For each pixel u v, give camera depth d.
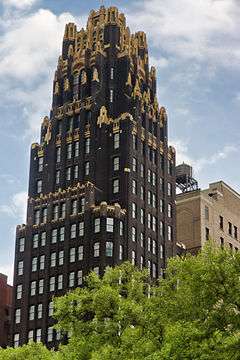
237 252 51.94
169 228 135.12
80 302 60.56
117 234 121.25
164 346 47.81
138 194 129.25
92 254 120.25
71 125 138.50
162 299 54.38
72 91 142.50
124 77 141.75
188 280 52.62
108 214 122.44
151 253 127.56
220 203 156.38
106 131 134.12
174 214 137.75
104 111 136.00
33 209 133.00
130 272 63.50
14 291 128.25
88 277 64.12
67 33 149.38
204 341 46.88
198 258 53.66
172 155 143.12
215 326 48.94
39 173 138.00
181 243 142.50
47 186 135.25
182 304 52.28
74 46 147.75
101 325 58.16
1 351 79.44
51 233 128.00
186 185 162.50
